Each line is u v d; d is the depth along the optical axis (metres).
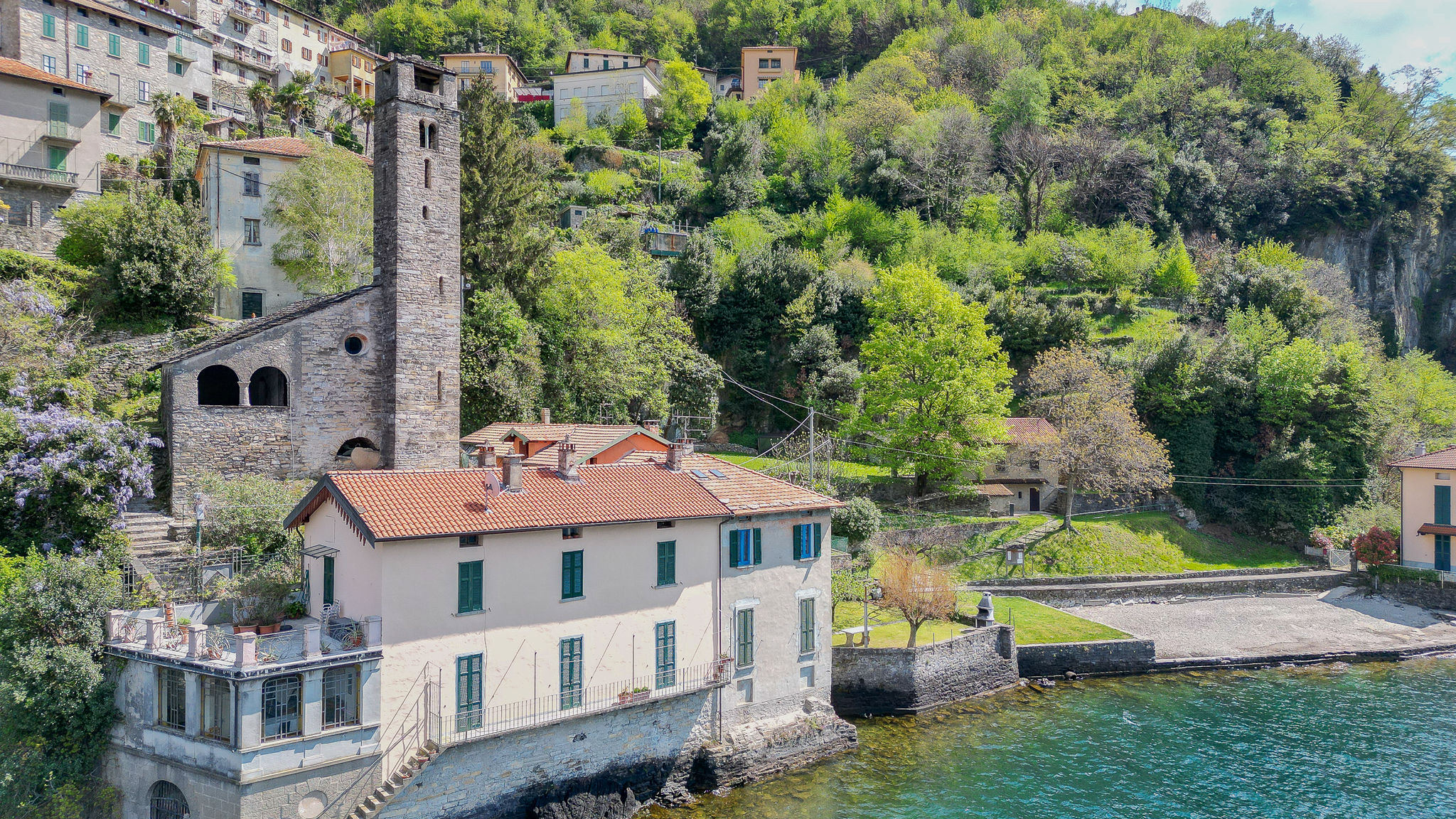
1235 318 91.44
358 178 62.84
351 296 43.72
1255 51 144.88
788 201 118.00
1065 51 147.62
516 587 29.41
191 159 74.12
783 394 82.44
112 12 74.94
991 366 67.88
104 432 34.94
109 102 74.31
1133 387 78.06
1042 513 70.38
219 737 24.41
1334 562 68.75
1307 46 151.75
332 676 25.48
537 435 46.06
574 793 30.50
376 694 26.16
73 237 55.66
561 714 30.23
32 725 25.55
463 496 29.75
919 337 68.44
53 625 26.38
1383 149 128.38
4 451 32.81
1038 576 61.12
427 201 44.66
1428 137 130.62
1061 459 64.50
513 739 28.94
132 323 51.94
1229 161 124.44
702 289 83.31
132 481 35.09
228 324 55.06
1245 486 74.50
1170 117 132.75
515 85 136.88
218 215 59.75
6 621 26.19
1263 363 79.69
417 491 29.22
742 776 34.94
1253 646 53.50
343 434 43.66
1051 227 116.31
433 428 45.00
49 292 48.53
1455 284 126.38
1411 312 122.88
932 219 113.69
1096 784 35.41
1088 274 101.75
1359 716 43.38
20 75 58.81
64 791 25.56
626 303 64.06
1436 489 63.19
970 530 63.81
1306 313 94.00
